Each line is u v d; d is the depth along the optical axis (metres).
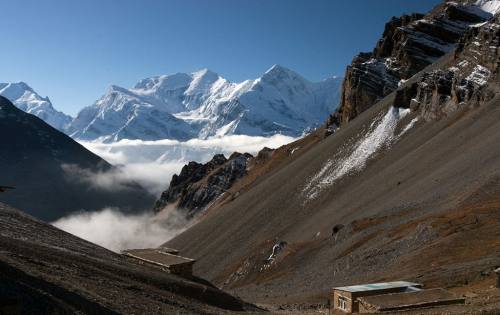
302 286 70.75
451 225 64.06
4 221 49.09
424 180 97.75
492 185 73.19
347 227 86.44
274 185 157.38
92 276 37.56
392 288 47.66
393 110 157.75
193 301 43.12
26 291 26.27
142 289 39.38
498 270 44.25
